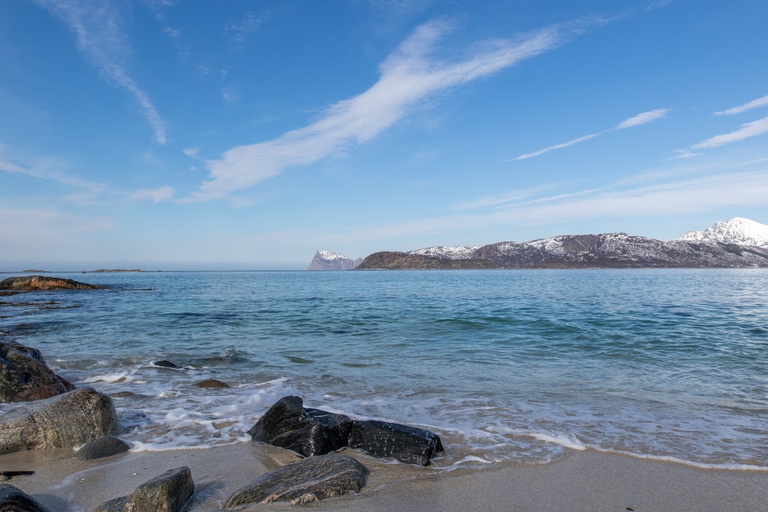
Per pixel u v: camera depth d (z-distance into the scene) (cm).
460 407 792
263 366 1162
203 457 578
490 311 2486
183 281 8906
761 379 1008
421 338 1608
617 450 596
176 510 422
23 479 507
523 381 989
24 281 5175
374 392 899
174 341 1573
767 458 568
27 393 819
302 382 989
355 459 540
